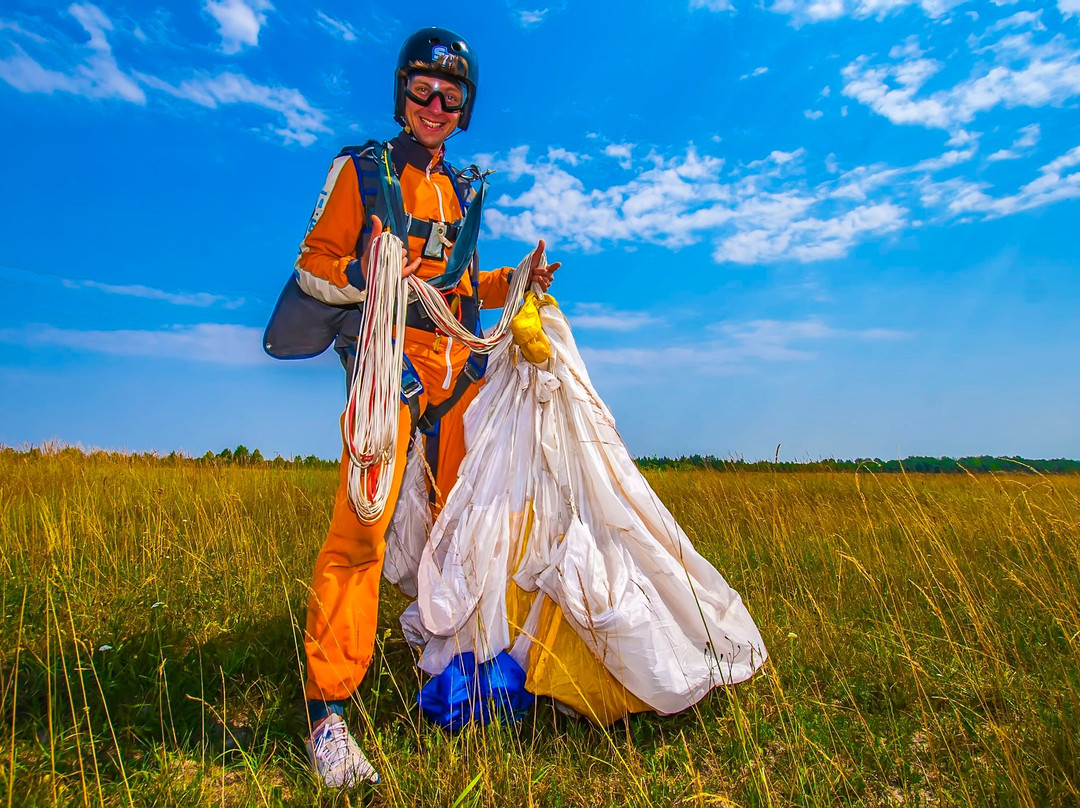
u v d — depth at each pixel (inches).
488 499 112.6
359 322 111.7
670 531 116.2
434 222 115.6
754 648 113.7
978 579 168.2
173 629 135.7
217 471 348.8
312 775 89.5
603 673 103.1
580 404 118.3
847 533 221.5
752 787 87.8
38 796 79.0
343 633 96.4
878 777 93.7
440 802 83.9
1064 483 248.2
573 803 87.5
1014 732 99.4
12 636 122.7
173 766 91.4
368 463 94.0
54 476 303.1
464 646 105.2
